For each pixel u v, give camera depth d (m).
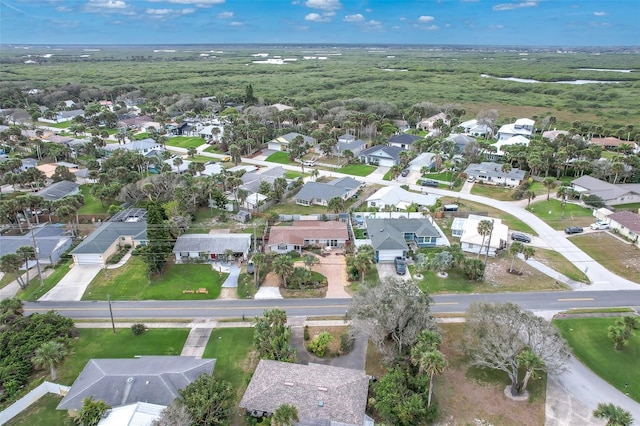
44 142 150.75
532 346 49.47
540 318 52.09
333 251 84.62
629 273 75.44
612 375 53.16
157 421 41.31
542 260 79.81
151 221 78.81
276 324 55.47
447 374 53.16
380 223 88.88
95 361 51.81
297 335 60.62
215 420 43.62
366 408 47.41
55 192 108.38
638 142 149.75
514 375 49.25
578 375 53.19
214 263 80.38
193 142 169.00
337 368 50.56
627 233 87.56
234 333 61.50
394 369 50.28
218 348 58.38
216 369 54.34
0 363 53.56
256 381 48.06
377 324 52.97
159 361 51.38
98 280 75.44
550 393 50.50
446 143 144.88
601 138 160.38
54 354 50.62
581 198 106.69
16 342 56.12
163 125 184.25
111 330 62.31
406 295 55.72
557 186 116.06
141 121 195.25
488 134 176.25
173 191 103.75
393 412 45.25
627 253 81.88
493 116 183.00
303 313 65.69
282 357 52.53
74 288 73.12
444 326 61.88
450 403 48.81
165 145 164.25
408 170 131.88
